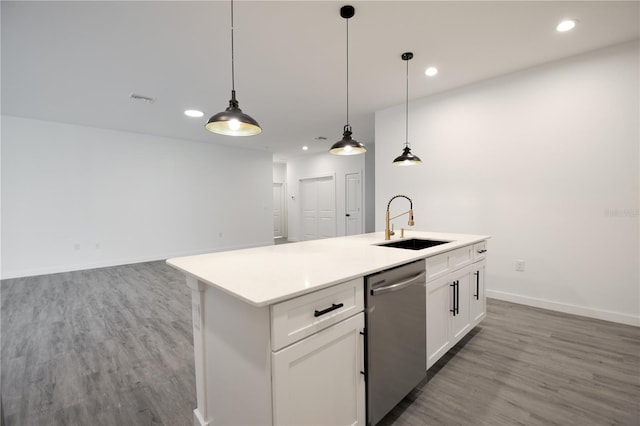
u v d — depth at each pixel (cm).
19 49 249
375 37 240
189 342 240
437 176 371
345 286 128
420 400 169
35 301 339
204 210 638
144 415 160
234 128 178
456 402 166
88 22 214
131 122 473
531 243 306
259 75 307
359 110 425
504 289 325
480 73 311
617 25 227
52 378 192
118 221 528
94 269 494
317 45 251
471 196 344
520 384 181
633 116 252
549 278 297
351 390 132
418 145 386
